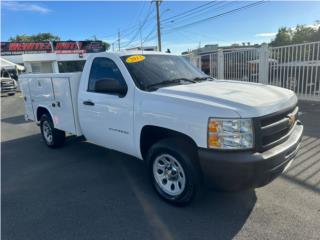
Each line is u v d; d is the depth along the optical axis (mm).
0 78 22969
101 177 4469
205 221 3129
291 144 3154
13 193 4047
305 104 9203
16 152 6098
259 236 2826
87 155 5605
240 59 11547
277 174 3004
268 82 10484
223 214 3244
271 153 2865
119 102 3885
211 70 13469
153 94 3455
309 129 6461
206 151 2904
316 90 9125
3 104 16828
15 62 37094
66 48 39469
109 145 4398
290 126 3336
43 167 5047
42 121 6230
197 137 2963
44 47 38594
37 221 3295
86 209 3506
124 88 3855
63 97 5168
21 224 3248
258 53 10625
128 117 3785
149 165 3646
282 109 3109
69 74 4883
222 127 2801
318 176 4066
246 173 2734
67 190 4062
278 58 10062
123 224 3154
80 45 40219
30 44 37781
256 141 2785
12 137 7625
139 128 3635
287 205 3354
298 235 2807
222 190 2977
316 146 5289
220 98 3033
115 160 5242
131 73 3818
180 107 3127
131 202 3623
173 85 3779
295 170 4285
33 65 34688
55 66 35469
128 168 4816
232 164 2750
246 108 2807
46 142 6340
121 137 4008
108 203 3627
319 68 8906
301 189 3719
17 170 4973
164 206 3482
